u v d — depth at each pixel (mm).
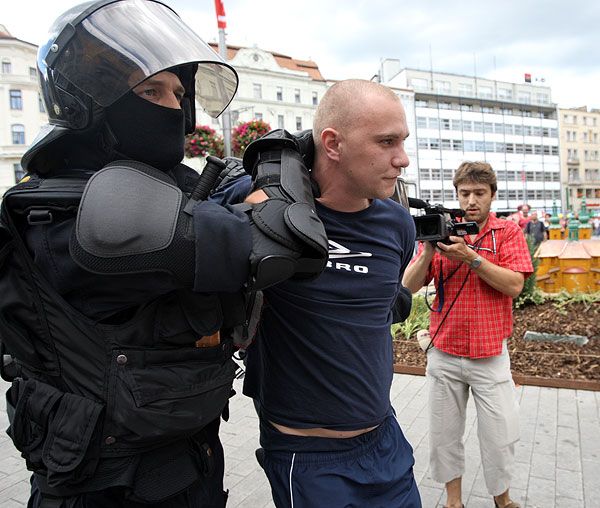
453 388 2664
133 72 1130
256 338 1614
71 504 1219
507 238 2590
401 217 1657
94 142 1271
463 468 2736
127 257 994
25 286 1179
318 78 51750
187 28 1297
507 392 2578
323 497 1440
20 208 1146
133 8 1200
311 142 1501
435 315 2699
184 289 1187
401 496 1573
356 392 1490
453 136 59875
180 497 1341
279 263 1087
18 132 38406
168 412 1164
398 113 1351
